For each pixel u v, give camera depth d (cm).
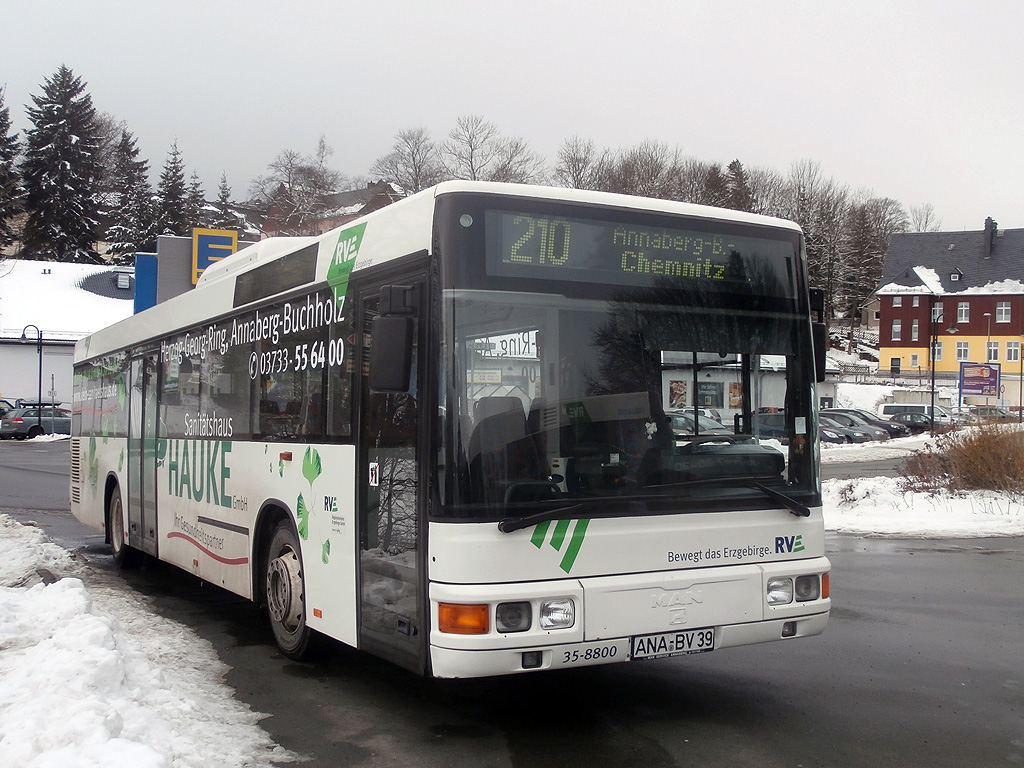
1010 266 9762
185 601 1042
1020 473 1911
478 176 5591
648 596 556
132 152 9775
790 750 552
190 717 584
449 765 532
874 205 11669
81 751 454
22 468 3120
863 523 1720
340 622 657
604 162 7625
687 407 588
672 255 600
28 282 7625
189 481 978
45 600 792
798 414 625
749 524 595
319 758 542
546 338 561
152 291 3247
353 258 657
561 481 548
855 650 802
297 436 733
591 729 592
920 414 5450
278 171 6750
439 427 537
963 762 533
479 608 520
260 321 816
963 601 1026
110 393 1312
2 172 2845
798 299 636
